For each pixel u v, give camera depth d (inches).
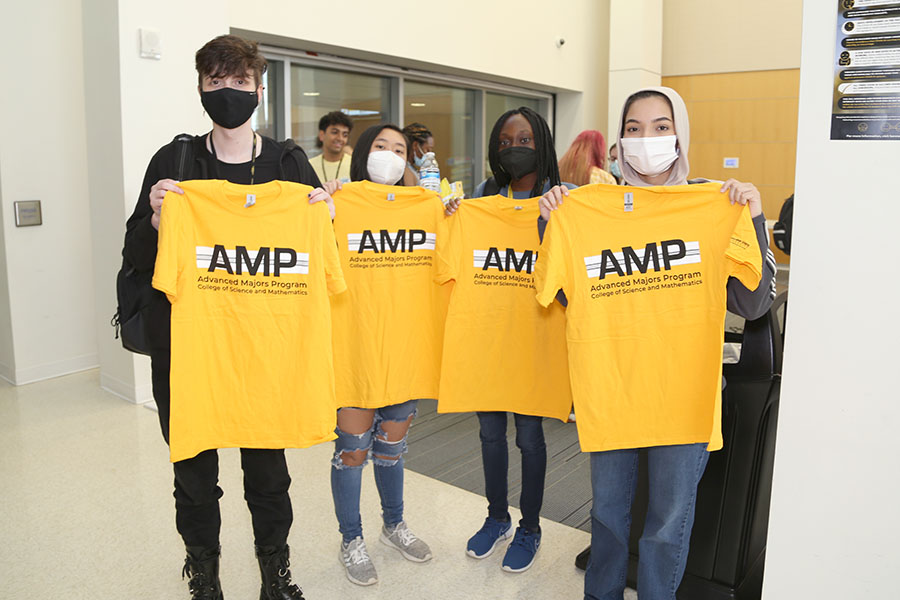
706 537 84.4
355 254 87.7
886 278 56.9
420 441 147.1
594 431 72.6
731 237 66.9
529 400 89.0
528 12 288.5
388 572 94.3
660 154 72.0
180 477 74.9
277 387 74.7
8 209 173.3
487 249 88.9
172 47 159.5
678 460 71.1
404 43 231.6
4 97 169.9
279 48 209.8
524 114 87.5
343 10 209.9
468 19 257.8
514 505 115.8
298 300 74.6
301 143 225.1
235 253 73.0
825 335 59.9
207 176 74.2
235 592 90.3
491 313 89.4
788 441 62.8
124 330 73.7
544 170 88.0
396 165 91.2
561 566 95.7
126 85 152.6
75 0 179.9
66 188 183.8
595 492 76.3
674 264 70.5
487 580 92.4
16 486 120.7
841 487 60.7
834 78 56.9
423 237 89.5
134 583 92.1
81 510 112.0
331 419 75.4
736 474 82.1
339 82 234.5
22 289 177.9
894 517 58.8
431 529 106.3
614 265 72.0
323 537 103.7
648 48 343.0
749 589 84.5
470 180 300.8
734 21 351.9
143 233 71.1
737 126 360.2
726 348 86.1
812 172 58.7
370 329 87.6
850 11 55.6
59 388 176.4
